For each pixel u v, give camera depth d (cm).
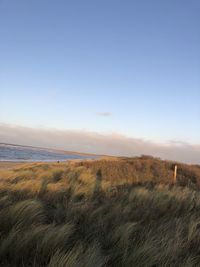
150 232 574
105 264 438
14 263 429
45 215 707
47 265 409
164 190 1206
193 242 593
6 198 809
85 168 2016
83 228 620
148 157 3161
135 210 821
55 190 1068
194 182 1888
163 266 450
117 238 547
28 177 1462
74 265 396
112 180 1569
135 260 448
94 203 902
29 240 478
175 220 714
